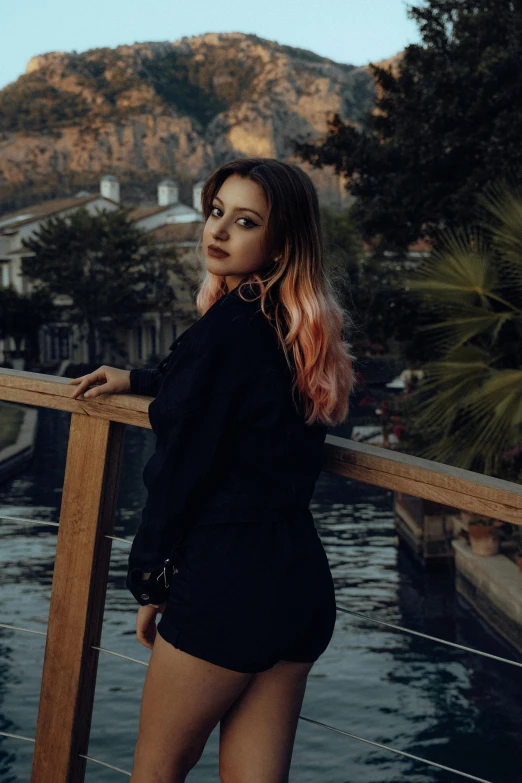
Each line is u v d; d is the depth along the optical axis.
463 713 7.58
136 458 25.92
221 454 1.62
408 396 11.89
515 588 9.66
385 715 7.60
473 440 7.66
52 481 21.45
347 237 23.78
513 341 9.16
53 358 62.12
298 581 1.63
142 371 1.91
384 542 14.84
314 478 1.71
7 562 13.12
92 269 55.62
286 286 1.71
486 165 12.61
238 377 1.61
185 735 1.68
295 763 6.71
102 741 7.00
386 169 14.38
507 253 8.29
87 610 1.99
